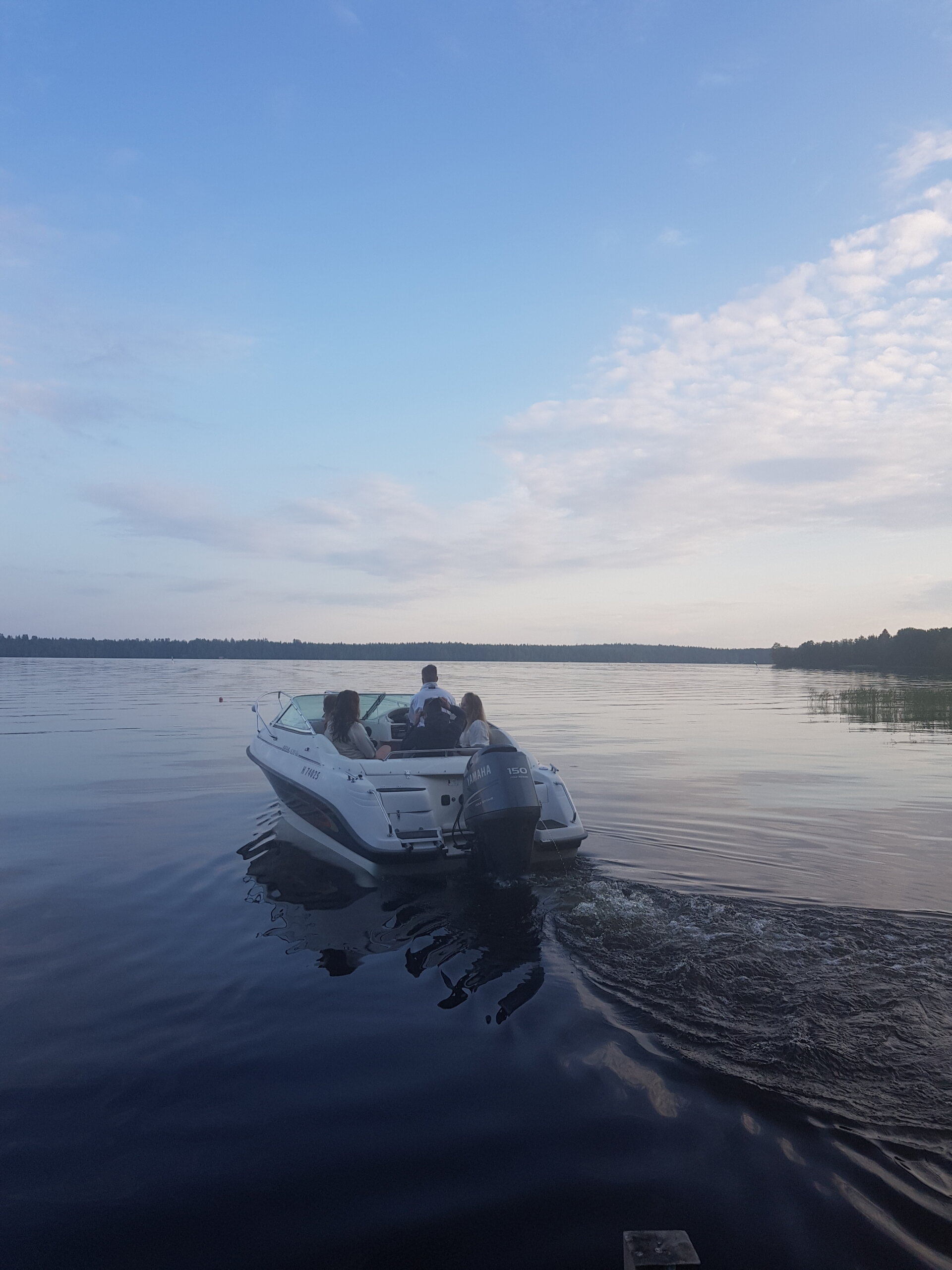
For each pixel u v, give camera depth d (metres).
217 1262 2.18
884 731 19.20
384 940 4.75
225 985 4.12
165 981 4.19
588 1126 2.77
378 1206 2.38
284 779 7.60
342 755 7.16
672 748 15.45
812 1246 2.18
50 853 6.98
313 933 4.91
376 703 9.45
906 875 6.04
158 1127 2.82
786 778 11.34
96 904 5.54
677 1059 3.20
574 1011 3.66
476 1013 3.71
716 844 7.14
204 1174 2.55
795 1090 2.96
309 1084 3.11
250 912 5.34
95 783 10.84
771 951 4.37
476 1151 2.64
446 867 6.14
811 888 5.66
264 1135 2.76
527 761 5.84
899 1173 2.48
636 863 6.42
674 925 4.83
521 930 4.85
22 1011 3.84
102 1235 2.28
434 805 6.37
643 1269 1.93
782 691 40.38
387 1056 3.32
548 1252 2.18
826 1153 2.58
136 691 34.38
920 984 3.90
